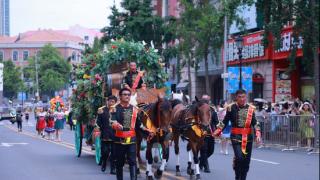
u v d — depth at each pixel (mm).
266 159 17781
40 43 120750
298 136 21344
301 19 24266
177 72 39594
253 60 35094
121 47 16188
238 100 10953
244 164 10969
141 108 13109
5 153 20672
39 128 34281
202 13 34281
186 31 34406
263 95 34844
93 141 17078
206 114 12570
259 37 34094
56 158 18562
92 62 17047
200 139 12750
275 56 32812
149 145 12688
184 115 13109
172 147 23203
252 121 10875
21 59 121250
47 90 94688
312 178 13102
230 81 29672
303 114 22031
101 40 43531
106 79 16359
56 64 95500
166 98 13758
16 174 14273
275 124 22781
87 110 17031
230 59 37906
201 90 45250
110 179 13172
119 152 10883
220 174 13922
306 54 24797
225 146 20047
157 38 42562
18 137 32938
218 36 34219
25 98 97812
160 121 12461
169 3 53500
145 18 42375
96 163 16734
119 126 10734
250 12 34875
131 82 14773
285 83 33312
